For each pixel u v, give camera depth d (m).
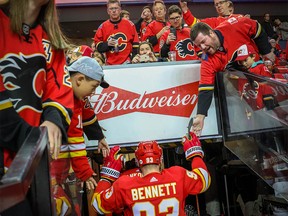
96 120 3.24
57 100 1.67
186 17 5.22
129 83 3.69
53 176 1.68
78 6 10.40
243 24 3.57
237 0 11.12
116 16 5.53
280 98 3.02
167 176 2.86
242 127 3.59
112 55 5.49
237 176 4.57
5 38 1.62
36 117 1.63
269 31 9.30
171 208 2.81
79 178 2.79
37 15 1.68
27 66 1.63
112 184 2.97
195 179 2.94
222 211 4.67
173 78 3.72
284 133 3.05
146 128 3.68
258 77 3.23
